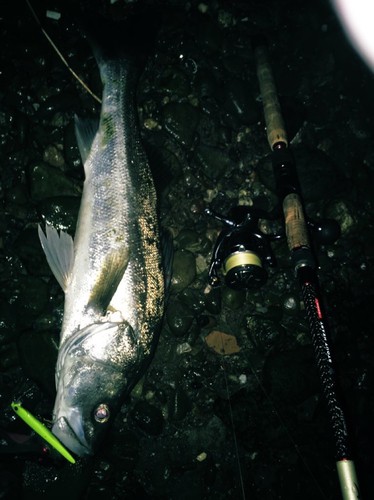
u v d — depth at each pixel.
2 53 0.71
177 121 0.71
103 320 0.54
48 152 0.70
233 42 0.76
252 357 0.70
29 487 0.61
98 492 0.63
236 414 0.68
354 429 0.67
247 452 0.67
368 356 0.71
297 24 0.77
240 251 0.62
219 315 0.71
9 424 0.64
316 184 0.72
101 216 0.57
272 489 0.66
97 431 0.53
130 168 0.60
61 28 0.72
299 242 0.59
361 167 0.75
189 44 0.74
